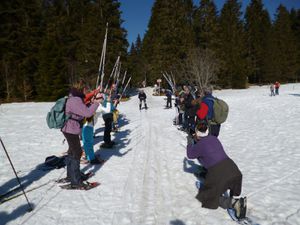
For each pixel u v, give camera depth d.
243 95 35.81
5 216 4.56
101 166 7.04
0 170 6.75
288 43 69.50
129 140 10.15
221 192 4.54
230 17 61.53
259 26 67.44
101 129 12.41
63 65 37.25
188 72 41.78
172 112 19.89
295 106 17.55
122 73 34.09
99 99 6.59
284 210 4.61
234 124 12.77
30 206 4.75
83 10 47.50
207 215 4.53
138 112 20.45
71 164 5.58
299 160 7.13
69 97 5.57
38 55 38.91
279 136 9.89
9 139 10.43
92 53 33.81
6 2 40.53
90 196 5.30
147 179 6.17
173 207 4.86
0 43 39.19
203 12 53.09
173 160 7.54
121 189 5.62
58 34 43.53
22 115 18.75
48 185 5.80
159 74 45.47
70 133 5.46
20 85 37.09
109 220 4.45
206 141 4.71
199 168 6.45
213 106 6.27
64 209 4.79
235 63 54.97
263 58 64.75
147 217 4.54
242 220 4.32
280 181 5.81
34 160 7.60
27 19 42.59
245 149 8.48
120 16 35.81
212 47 52.16
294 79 71.38
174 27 46.38
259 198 5.05
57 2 51.84
